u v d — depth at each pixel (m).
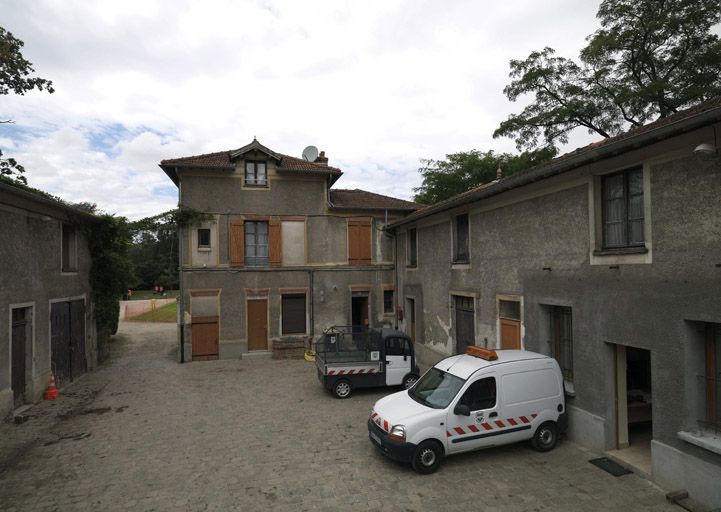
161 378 13.57
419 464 6.73
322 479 6.74
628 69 18.34
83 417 9.86
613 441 7.34
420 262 15.29
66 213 12.47
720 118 4.96
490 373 7.29
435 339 14.09
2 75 11.27
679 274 5.96
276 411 10.16
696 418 5.90
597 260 7.39
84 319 14.10
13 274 9.78
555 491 6.21
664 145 6.06
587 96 19.42
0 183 8.52
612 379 7.35
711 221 5.55
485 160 28.73
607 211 7.46
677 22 15.97
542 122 20.34
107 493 6.41
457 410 6.90
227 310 16.66
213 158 17.16
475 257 11.42
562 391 7.73
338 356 11.23
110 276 15.47
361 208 17.84
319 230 17.69
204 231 16.73
